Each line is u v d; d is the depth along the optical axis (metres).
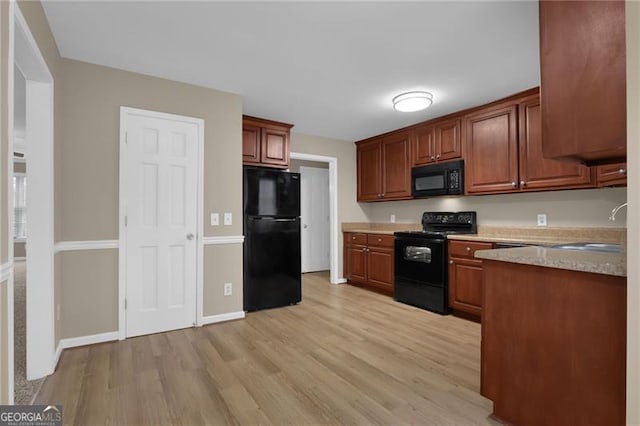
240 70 2.78
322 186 6.45
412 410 1.77
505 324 1.65
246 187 3.59
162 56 2.54
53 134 2.21
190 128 3.08
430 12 1.97
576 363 1.39
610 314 1.30
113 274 2.73
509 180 3.28
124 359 2.38
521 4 1.88
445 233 3.77
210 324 3.16
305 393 1.94
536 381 1.53
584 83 1.35
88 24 2.11
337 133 4.77
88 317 2.63
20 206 7.17
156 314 2.92
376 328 3.06
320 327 3.09
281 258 3.80
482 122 3.51
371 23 2.09
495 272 1.70
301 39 2.29
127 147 2.79
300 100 3.46
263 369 2.23
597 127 1.32
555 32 1.43
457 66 2.67
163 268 2.95
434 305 3.59
